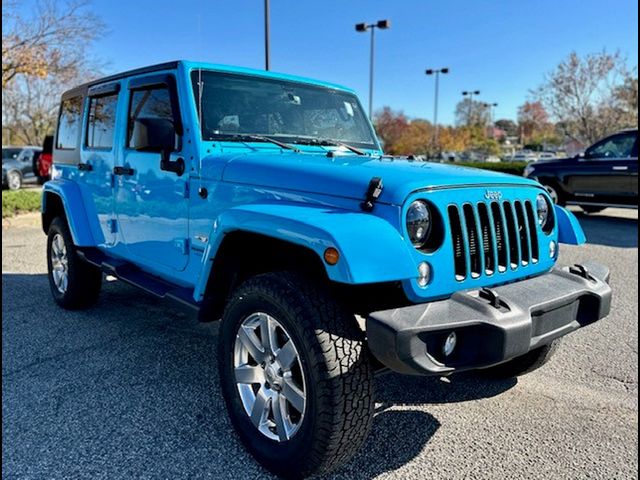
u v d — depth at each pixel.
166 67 3.30
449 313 2.11
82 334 4.18
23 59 13.94
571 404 3.10
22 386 3.25
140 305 4.96
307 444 2.20
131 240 3.75
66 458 2.51
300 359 2.19
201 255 3.01
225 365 2.62
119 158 3.79
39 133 28.86
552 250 2.88
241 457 2.54
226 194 2.83
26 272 6.38
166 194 3.28
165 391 3.19
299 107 3.59
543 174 12.12
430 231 2.27
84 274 4.56
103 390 3.20
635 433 2.78
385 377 3.46
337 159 2.90
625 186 10.88
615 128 23.30
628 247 8.14
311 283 2.30
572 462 2.52
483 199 2.46
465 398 3.18
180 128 3.10
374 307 2.48
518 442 2.69
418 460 2.53
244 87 3.36
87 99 4.38
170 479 2.37
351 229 2.09
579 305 2.59
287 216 2.24
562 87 24.52
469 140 53.28
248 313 2.47
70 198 4.38
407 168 2.53
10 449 2.57
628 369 3.57
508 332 2.09
